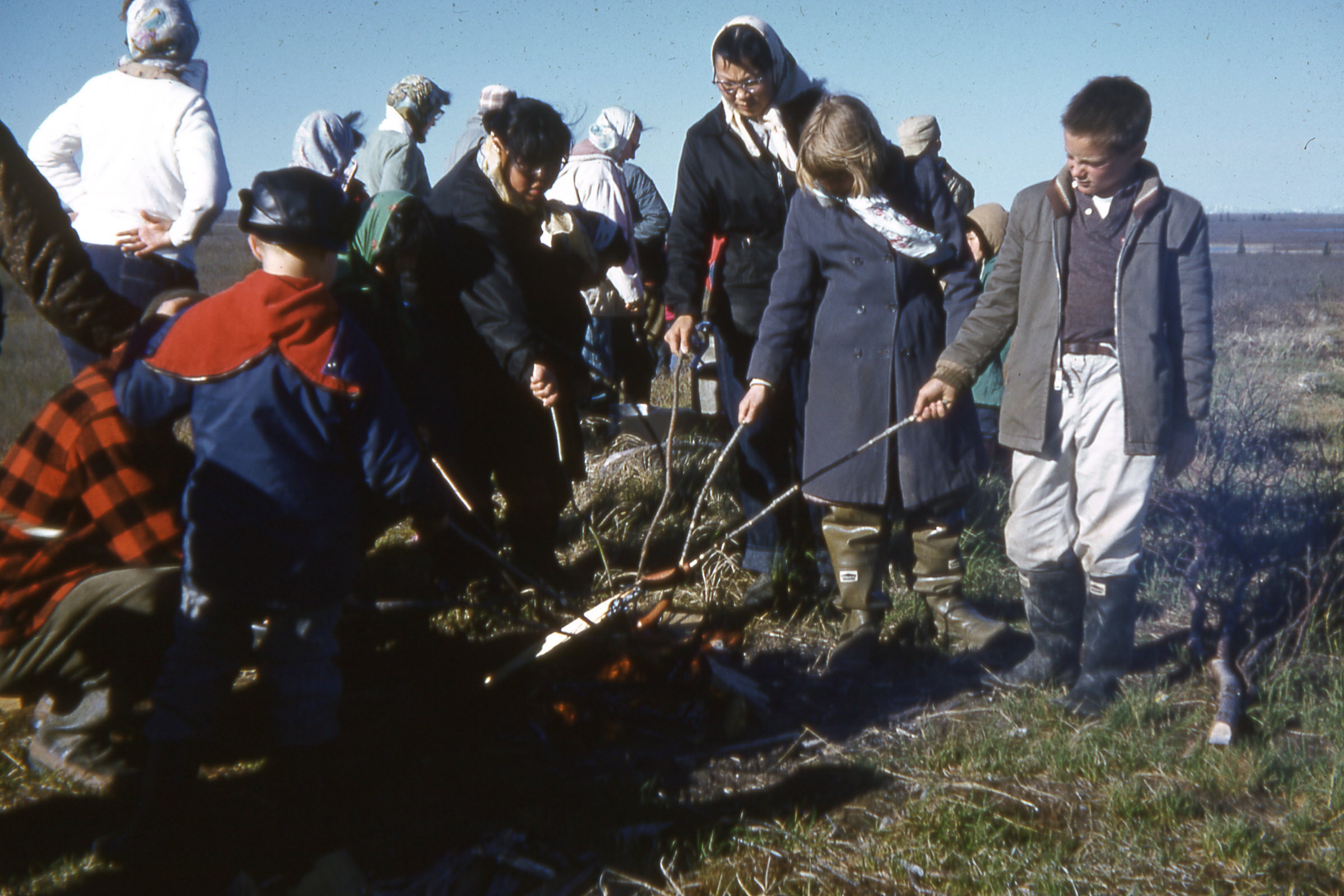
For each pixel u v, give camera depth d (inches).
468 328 149.9
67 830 105.6
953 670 146.8
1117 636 130.6
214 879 98.3
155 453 109.0
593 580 172.6
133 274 156.0
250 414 89.3
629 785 116.7
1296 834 106.3
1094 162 116.4
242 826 105.4
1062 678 138.8
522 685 134.4
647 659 135.4
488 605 151.9
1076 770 118.6
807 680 144.6
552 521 163.0
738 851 105.4
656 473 214.2
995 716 132.0
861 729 131.0
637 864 103.4
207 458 90.6
